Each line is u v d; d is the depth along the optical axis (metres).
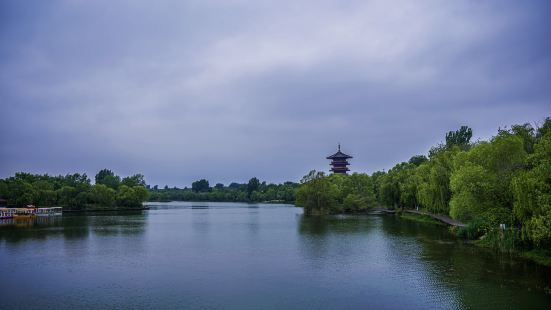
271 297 42.00
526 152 60.56
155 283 47.91
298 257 63.19
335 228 105.25
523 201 48.94
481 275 48.16
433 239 79.44
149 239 87.19
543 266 51.91
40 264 59.25
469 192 61.72
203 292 44.06
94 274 52.69
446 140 152.38
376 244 74.56
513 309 36.66
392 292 42.91
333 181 188.25
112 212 195.38
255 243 79.31
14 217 151.50
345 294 42.62
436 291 42.62
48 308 39.25
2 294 43.81
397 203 156.00
